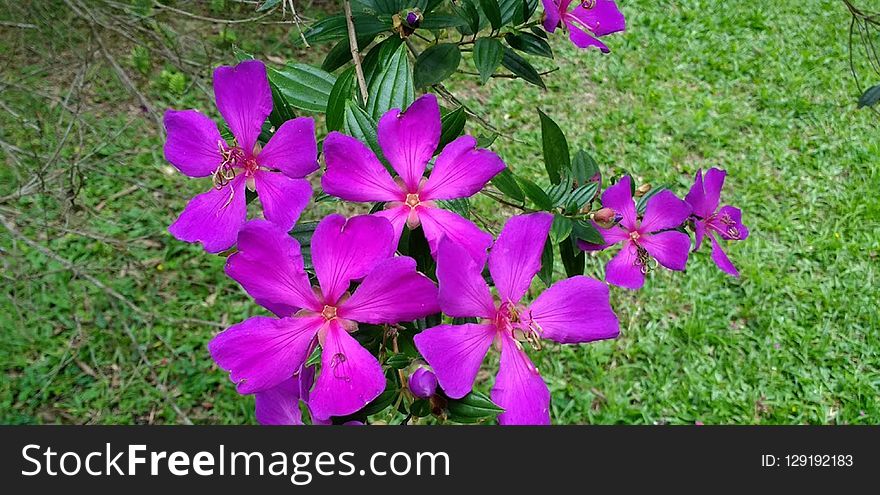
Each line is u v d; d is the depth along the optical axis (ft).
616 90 19.29
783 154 18.01
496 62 5.22
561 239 4.54
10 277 11.37
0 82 10.45
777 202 16.84
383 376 3.12
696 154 17.94
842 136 18.63
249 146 3.51
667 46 21.06
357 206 13.96
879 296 14.69
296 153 3.39
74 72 13.15
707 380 13.03
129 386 12.00
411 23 5.04
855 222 16.35
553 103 18.45
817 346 13.70
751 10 23.17
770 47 21.65
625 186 5.00
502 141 17.03
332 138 3.34
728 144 18.20
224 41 11.04
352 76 4.10
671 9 22.89
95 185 13.92
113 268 11.84
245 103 3.49
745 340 13.78
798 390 13.10
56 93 13.12
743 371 13.19
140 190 14.16
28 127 11.51
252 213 12.37
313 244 3.15
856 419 12.63
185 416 10.80
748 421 12.50
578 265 5.12
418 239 3.63
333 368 3.15
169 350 12.53
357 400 3.10
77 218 13.53
